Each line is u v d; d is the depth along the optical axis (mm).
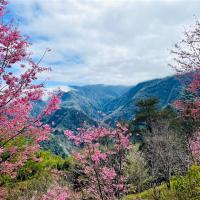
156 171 31516
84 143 17703
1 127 9031
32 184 16469
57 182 19094
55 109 9367
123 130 21109
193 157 31656
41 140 9766
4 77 8438
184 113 15477
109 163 20219
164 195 26391
